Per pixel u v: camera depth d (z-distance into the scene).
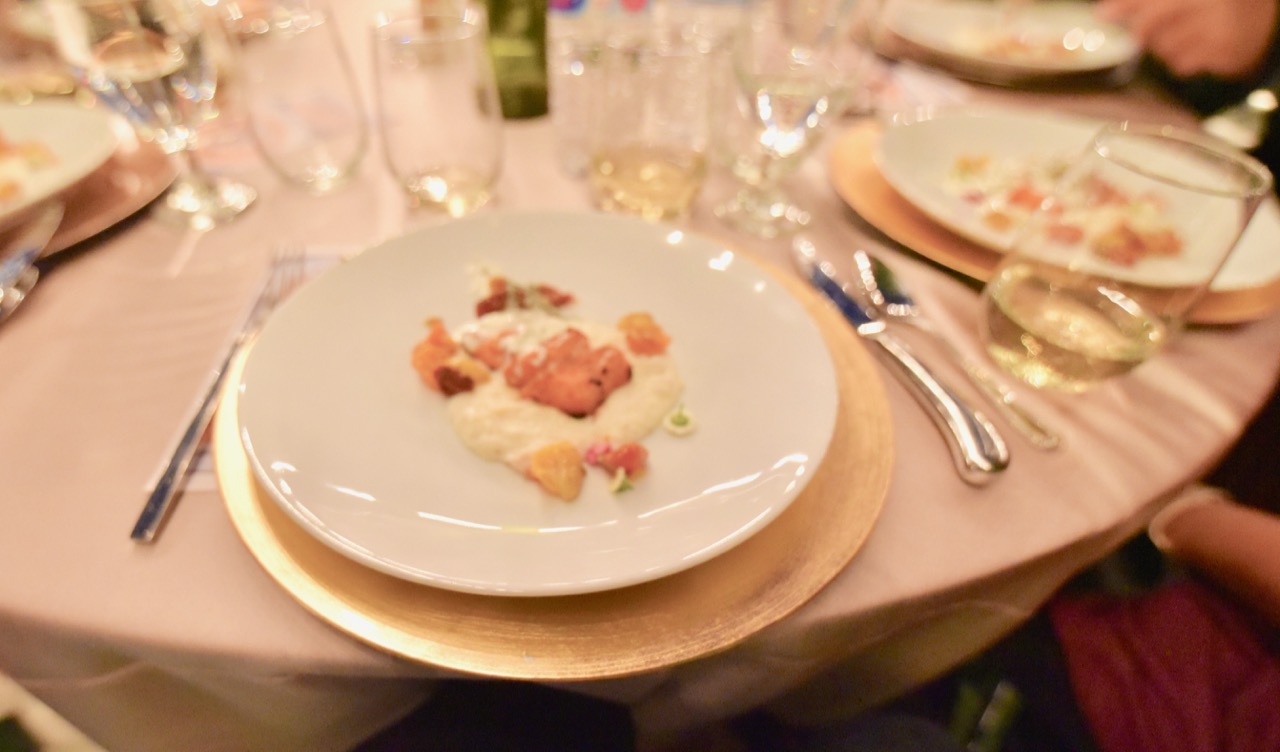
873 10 1.38
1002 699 1.00
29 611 0.45
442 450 0.57
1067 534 0.55
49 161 0.89
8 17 1.13
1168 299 0.67
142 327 0.69
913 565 0.52
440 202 0.91
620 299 0.73
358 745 0.74
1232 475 1.23
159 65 0.82
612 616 0.47
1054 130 1.09
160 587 0.47
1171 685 0.84
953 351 0.73
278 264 0.79
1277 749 0.77
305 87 1.09
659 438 0.59
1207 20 1.50
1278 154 1.34
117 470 0.54
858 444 0.59
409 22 0.91
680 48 0.90
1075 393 0.68
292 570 0.47
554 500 0.53
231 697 0.51
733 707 0.63
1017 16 1.63
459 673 0.44
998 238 0.84
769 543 0.52
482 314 0.69
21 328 0.68
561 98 1.20
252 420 0.52
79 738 1.20
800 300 0.74
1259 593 0.81
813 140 0.97
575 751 0.74
